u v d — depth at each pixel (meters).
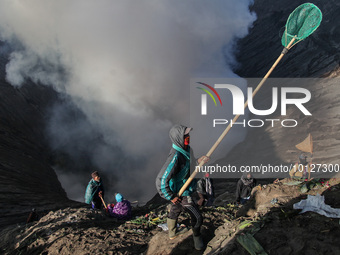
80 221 6.66
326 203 3.87
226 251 3.41
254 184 7.46
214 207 6.75
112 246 4.69
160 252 4.21
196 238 4.00
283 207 3.99
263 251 3.23
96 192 8.61
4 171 23.66
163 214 6.05
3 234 7.55
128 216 7.55
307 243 3.16
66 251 4.88
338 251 2.94
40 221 7.20
